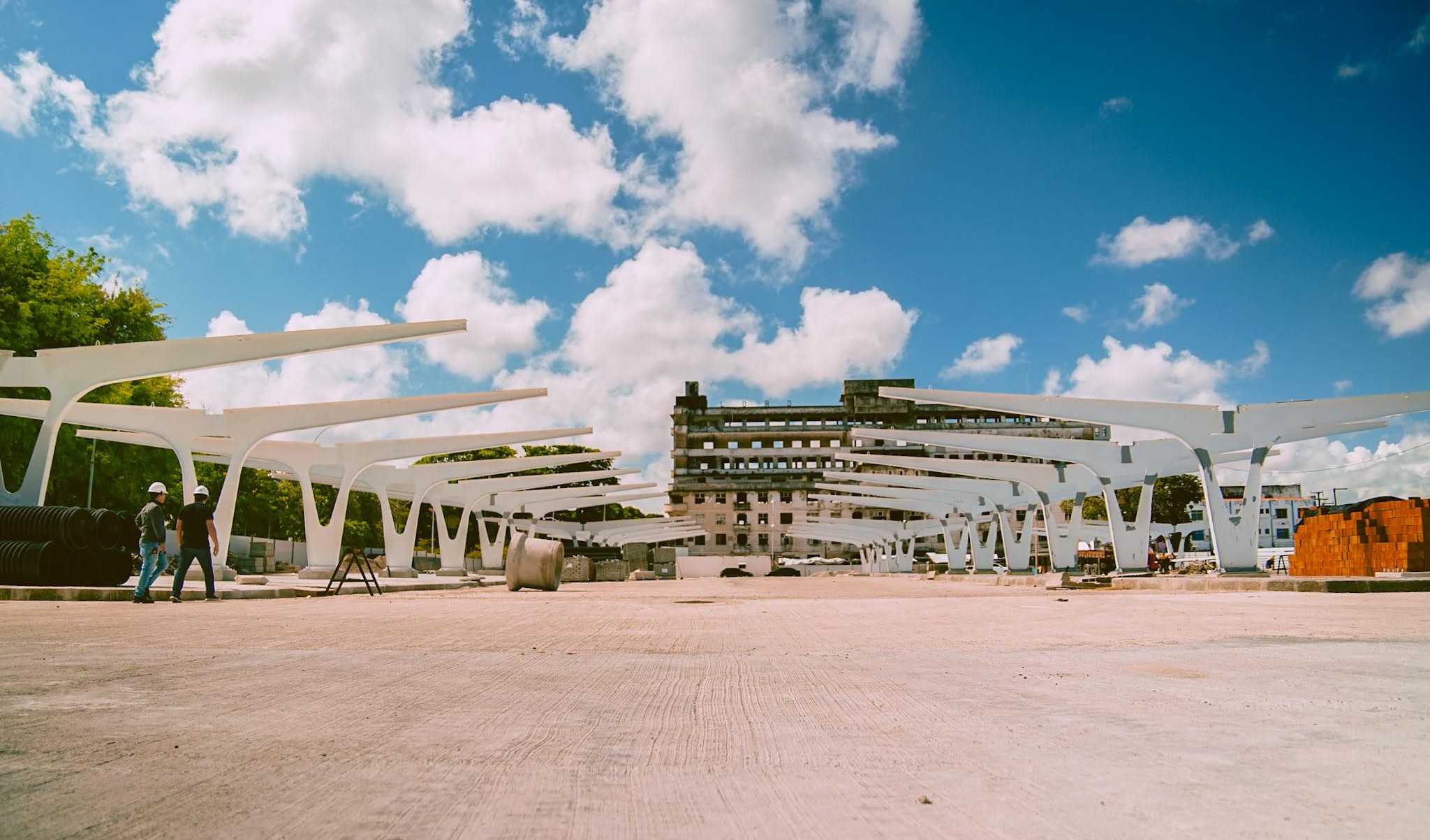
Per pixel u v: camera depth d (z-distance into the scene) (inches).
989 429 4456.2
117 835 105.5
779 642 360.5
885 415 4579.2
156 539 627.2
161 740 158.7
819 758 148.6
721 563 3863.2
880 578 2598.4
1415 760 139.9
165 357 922.7
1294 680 228.7
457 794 126.0
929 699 209.0
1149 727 169.2
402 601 741.3
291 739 161.0
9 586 676.1
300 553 2503.7
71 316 1321.4
